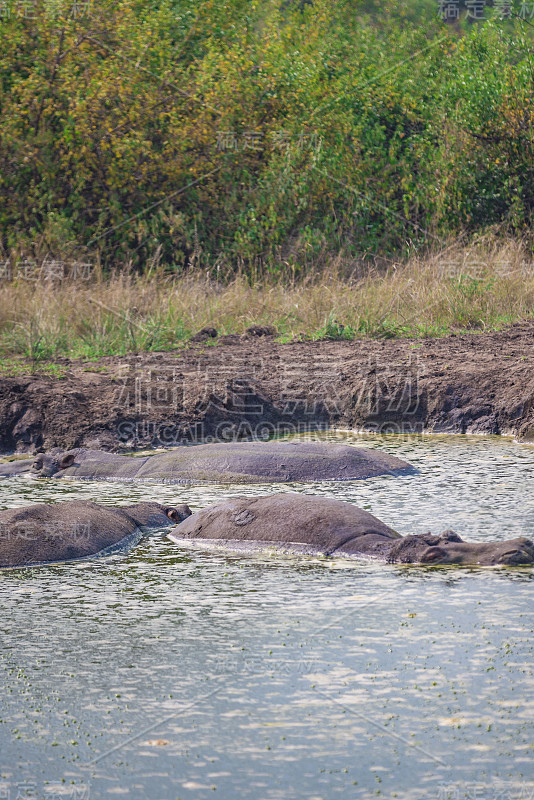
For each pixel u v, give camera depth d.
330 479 31.34
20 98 68.94
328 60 78.06
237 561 23.78
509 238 67.62
